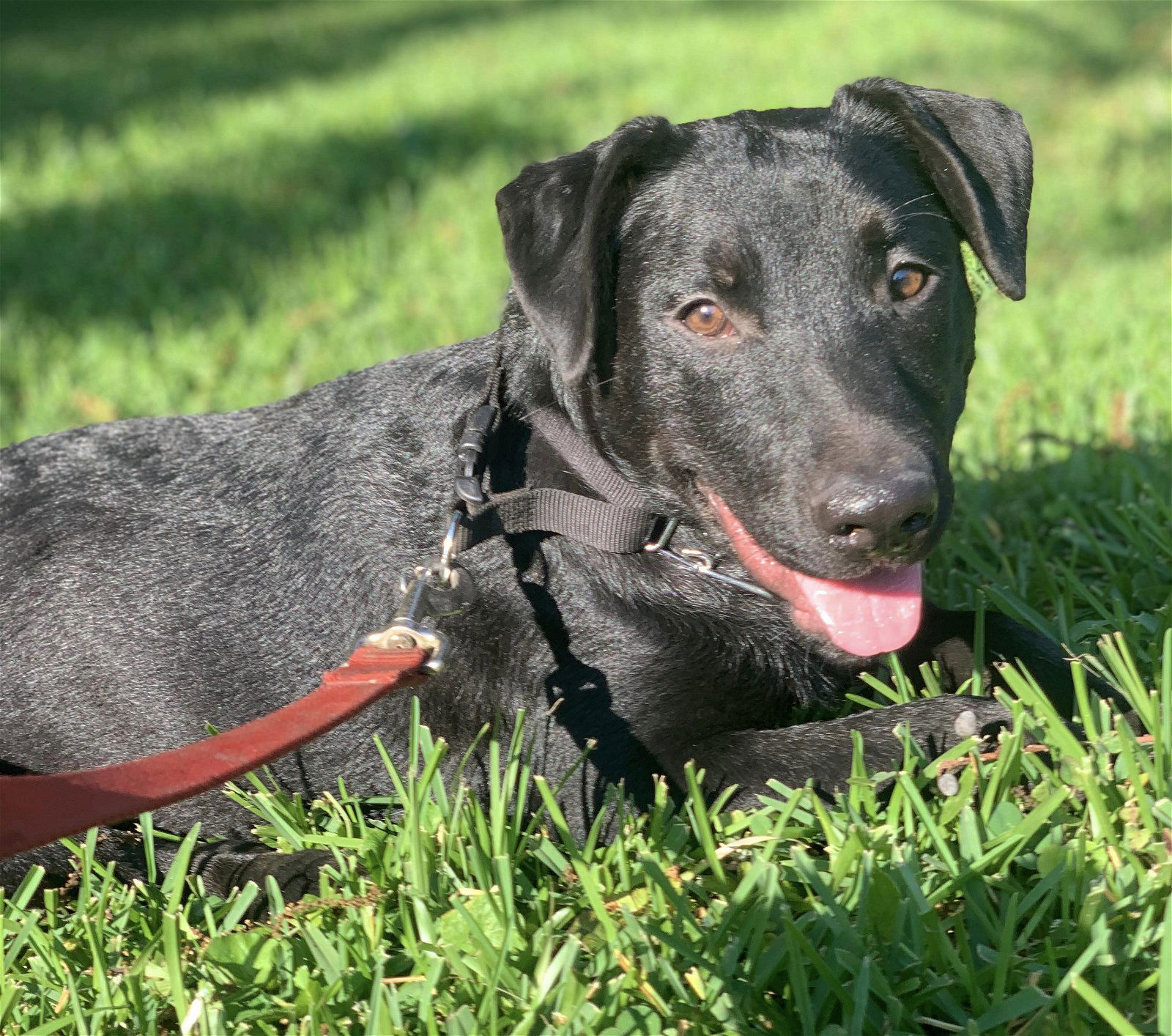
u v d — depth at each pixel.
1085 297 1.43
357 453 0.71
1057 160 2.24
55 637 0.71
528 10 4.65
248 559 0.71
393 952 0.59
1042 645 0.70
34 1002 0.59
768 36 3.70
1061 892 0.56
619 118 2.66
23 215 2.04
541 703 0.67
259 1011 0.56
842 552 0.60
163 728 0.70
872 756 0.64
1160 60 3.08
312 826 0.66
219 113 2.86
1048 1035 0.51
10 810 0.51
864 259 0.63
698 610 0.67
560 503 0.66
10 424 1.23
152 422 0.76
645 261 0.65
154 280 1.69
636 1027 0.53
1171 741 0.60
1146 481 0.89
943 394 0.64
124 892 0.64
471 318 1.46
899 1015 0.53
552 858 0.61
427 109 2.82
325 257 1.77
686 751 0.66
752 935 0.55
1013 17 3.83
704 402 0.63
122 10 5.07
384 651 0.59
